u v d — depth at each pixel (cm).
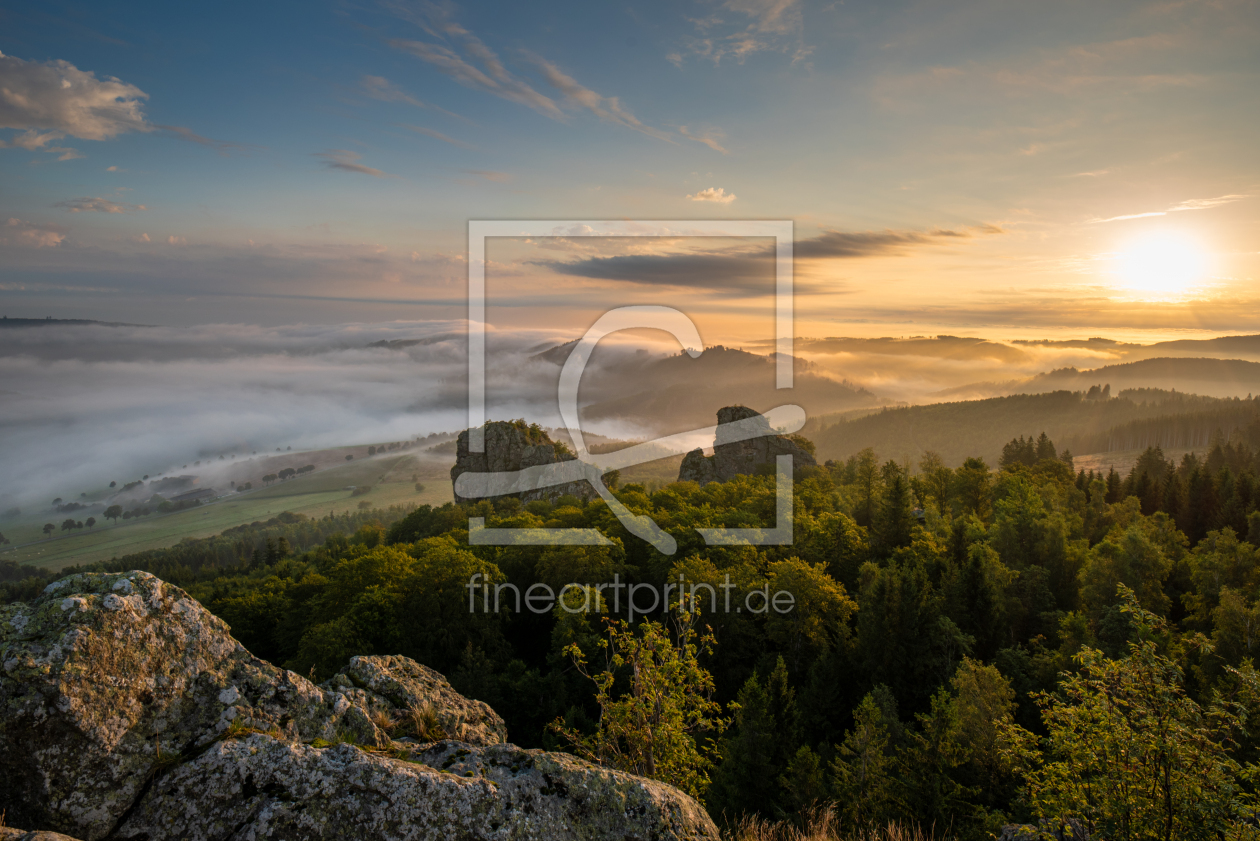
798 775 2873
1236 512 8869
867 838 1631
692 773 1781
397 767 754
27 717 697
